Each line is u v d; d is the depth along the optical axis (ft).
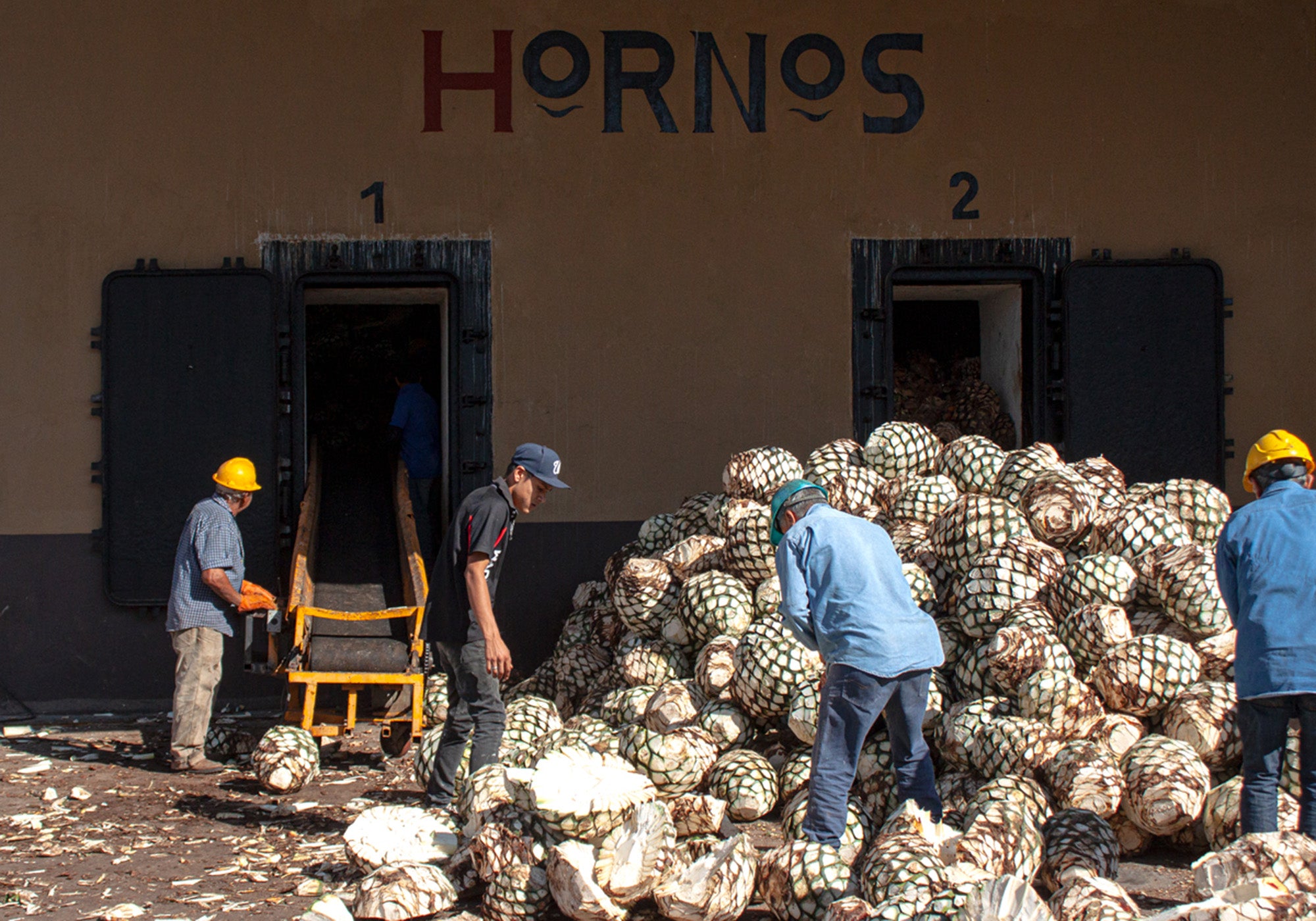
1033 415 28.81
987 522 19.61
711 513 24.14
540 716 21.40
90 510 27.02
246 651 22.44
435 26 27.76
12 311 26.91
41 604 26.89
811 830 14.47
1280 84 29.12
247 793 20.25
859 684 14.35
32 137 27.02
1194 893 13.58
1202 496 21.11
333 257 27.50
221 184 27.35
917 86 28.60
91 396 27.04
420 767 19.20
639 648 21.91
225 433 27.12
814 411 28.45
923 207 28.63
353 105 27.61
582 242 28.09
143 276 26.96
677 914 13.03
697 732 18.19
